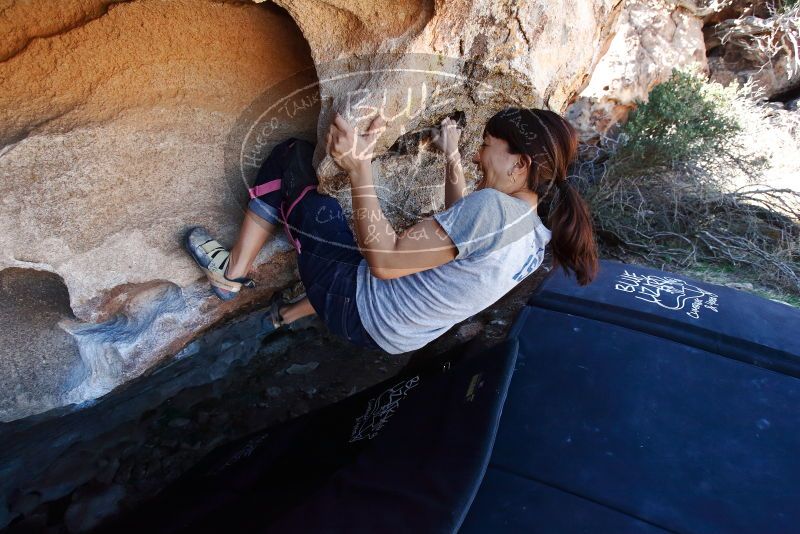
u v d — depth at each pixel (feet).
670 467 5.16
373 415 6.33
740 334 6.85
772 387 6.07
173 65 5.31
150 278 5.90
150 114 5.40
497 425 4.97
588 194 11.66
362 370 8.96
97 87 5.16
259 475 6.22
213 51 5.34
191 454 7.39
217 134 5.77
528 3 5.12
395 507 4.57
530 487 4.93
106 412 6.64
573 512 4.68
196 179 5.84
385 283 5.32
